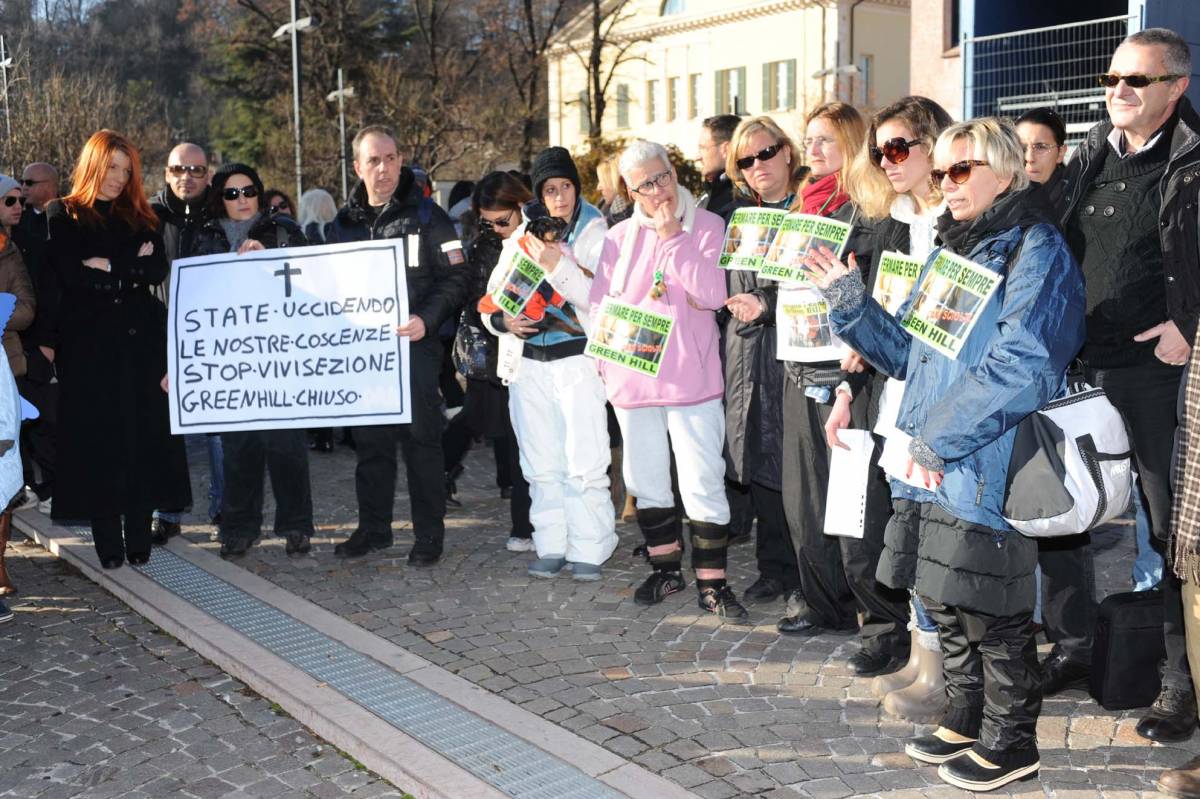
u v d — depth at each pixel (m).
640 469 5.25
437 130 33.56
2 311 4.98
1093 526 3.37
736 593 5.58
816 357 4.36
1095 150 4.05
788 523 4.73
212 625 5.08
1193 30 8.37
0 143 24.78
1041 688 3.59
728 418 4.95
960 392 3.24
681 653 4.74
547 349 5.58
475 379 6.37
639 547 6.20
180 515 6.85
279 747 4.07
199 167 6.32
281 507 6.15
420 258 5.88
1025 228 3.29
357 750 3.93
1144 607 3.96
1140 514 4.64
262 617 5.21
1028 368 3.15
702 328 5.05
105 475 5.80
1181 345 3.73
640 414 5.20
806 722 4.05
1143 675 3.98
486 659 4.72
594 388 5.60
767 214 4.48
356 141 5.84
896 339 3.63
